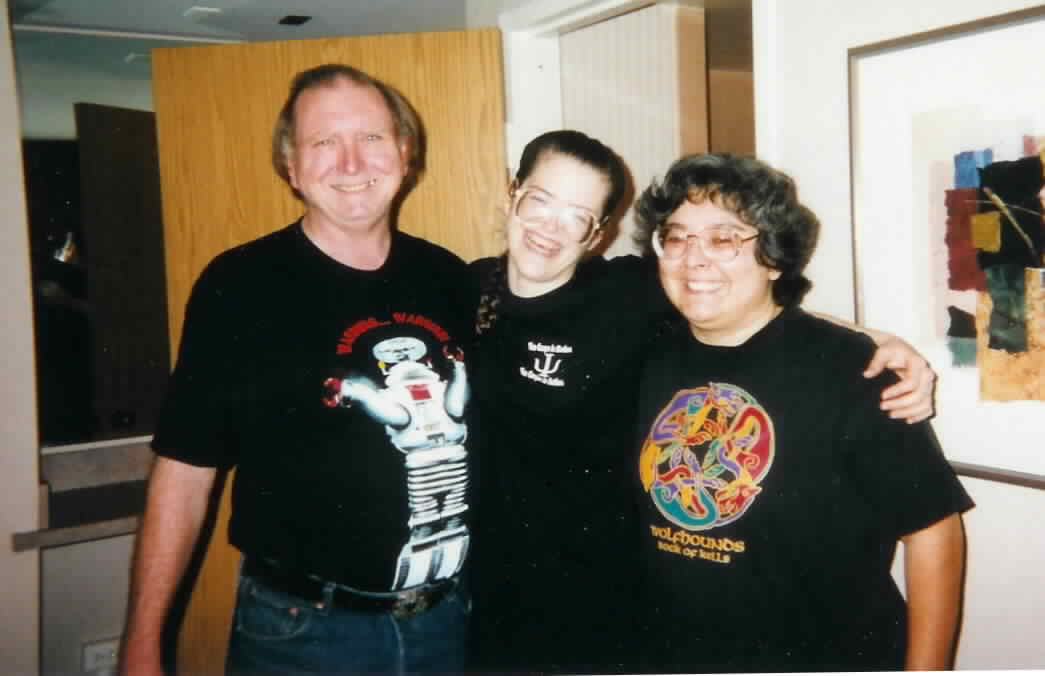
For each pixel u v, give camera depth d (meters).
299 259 1.19
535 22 1.79
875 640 0.93
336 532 1.14
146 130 1.98
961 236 1.02
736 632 0.93
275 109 1.77
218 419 1.13
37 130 1.87
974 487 1.07
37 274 1.91
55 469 1.96
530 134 1.92
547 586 1.20
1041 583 1.00
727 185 0.96
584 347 1.18
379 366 1.17
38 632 1.65
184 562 1.16
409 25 1.94
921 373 0.90
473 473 1.24
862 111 1.12
